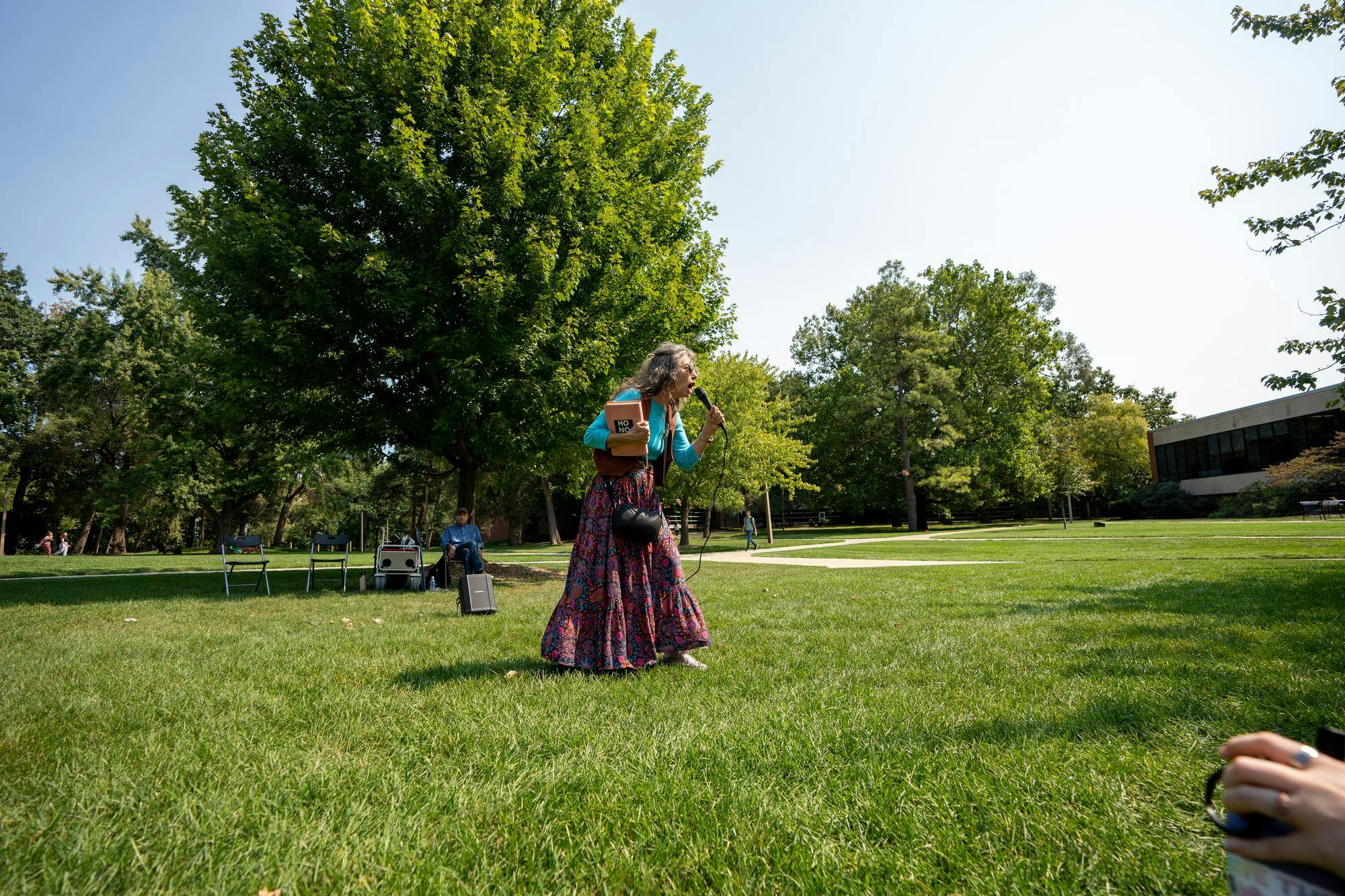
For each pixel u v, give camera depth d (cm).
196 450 3172
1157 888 156
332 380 1195
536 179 1187
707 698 323
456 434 1271
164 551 4566
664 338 1334
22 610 813
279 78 1245
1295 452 4009
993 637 495
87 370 3253
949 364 4347
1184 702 298
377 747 255
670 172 1527
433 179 1074
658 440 422
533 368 1130
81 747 252
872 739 256
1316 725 262
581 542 404
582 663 386
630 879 163
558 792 211
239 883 156
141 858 167
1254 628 491
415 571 1170
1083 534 2886
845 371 4403
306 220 1088
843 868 166
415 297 1098
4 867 161
